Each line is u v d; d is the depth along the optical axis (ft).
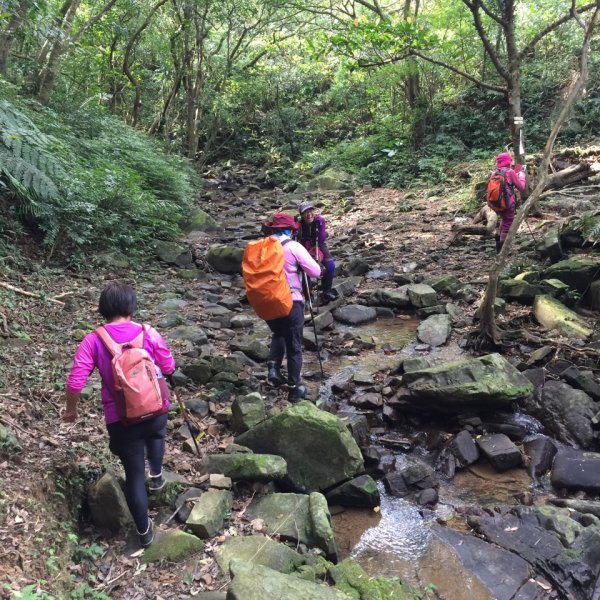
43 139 23.30
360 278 28.58
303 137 73.82
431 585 11.12
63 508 11.59
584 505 13.30
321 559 11.22
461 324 22.41
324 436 14.07
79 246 27.50
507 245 19.39
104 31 47.60
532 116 52.70
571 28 53.62
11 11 27.81
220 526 11.98
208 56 63.10
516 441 16.02
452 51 55.52
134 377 10.30
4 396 14.24
